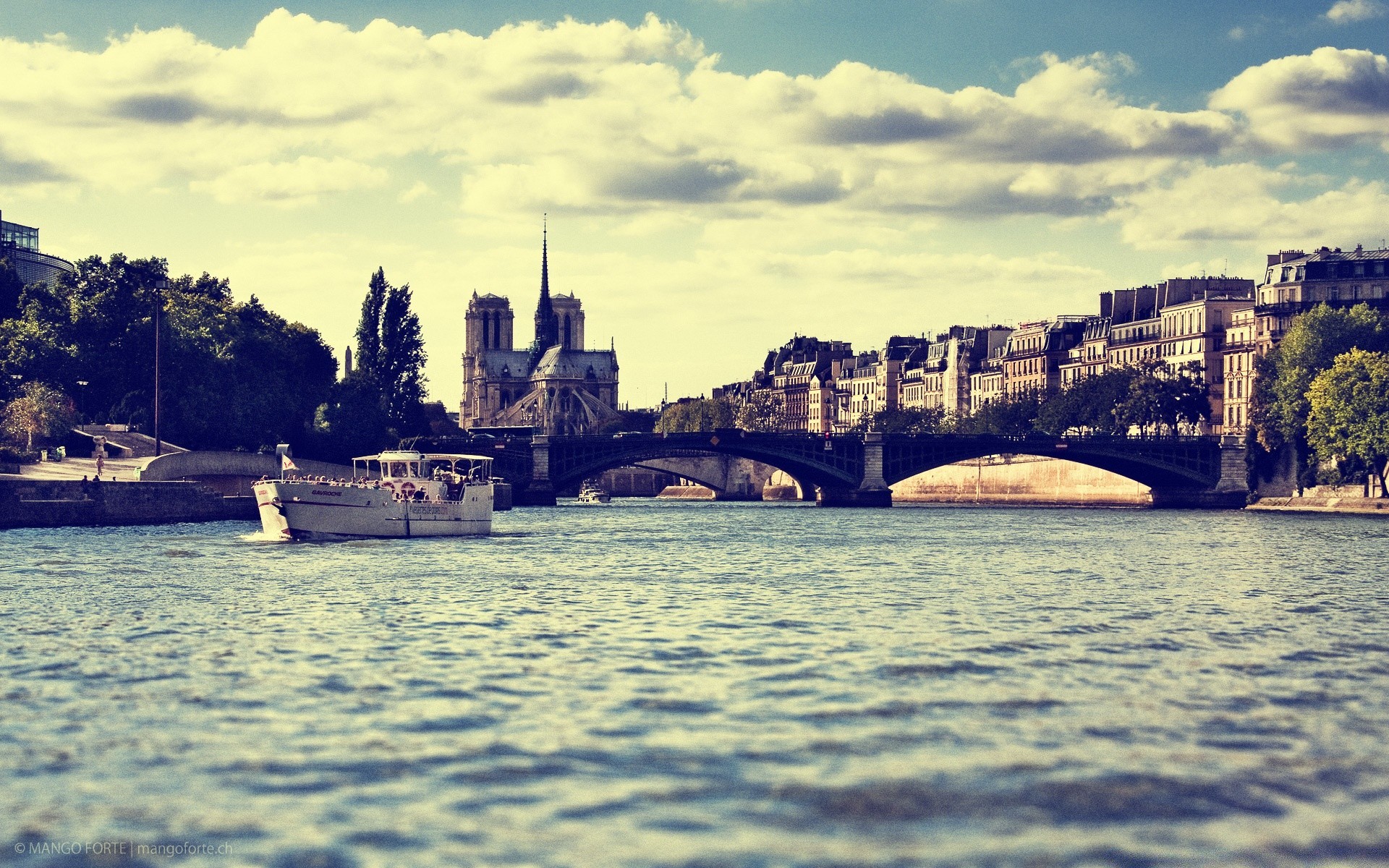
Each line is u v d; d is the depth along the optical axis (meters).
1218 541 116.56
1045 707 37.88
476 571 79.94
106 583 68.56
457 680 41.59
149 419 154.75
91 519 115.56
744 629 53.56
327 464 161.75
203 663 44.31
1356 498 175.38
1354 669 44.53
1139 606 62.75
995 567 86.62
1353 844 26.48
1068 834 27.02
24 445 141.12
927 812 28.27
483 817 27.73
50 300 167.62
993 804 28.80
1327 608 62.50
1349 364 168.75
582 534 128.62
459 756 32.22
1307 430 179.38
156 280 176.12
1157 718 36.50
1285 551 102.56
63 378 154.75
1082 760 32.19
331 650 47.44
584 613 58.97
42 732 34.34
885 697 39.22
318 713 36.62
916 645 49.22
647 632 52.59
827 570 83.81
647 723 35.62
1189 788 29.95
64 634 50.31
